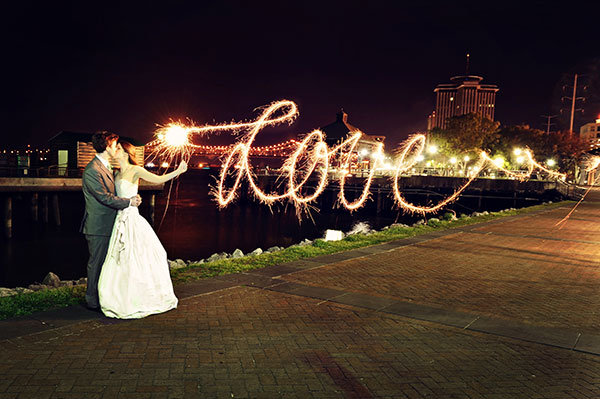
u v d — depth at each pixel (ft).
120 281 15.94
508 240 40.88
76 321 15.53
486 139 240.12
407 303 19.38
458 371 12.71
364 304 18.99
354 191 194.39
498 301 20.33
